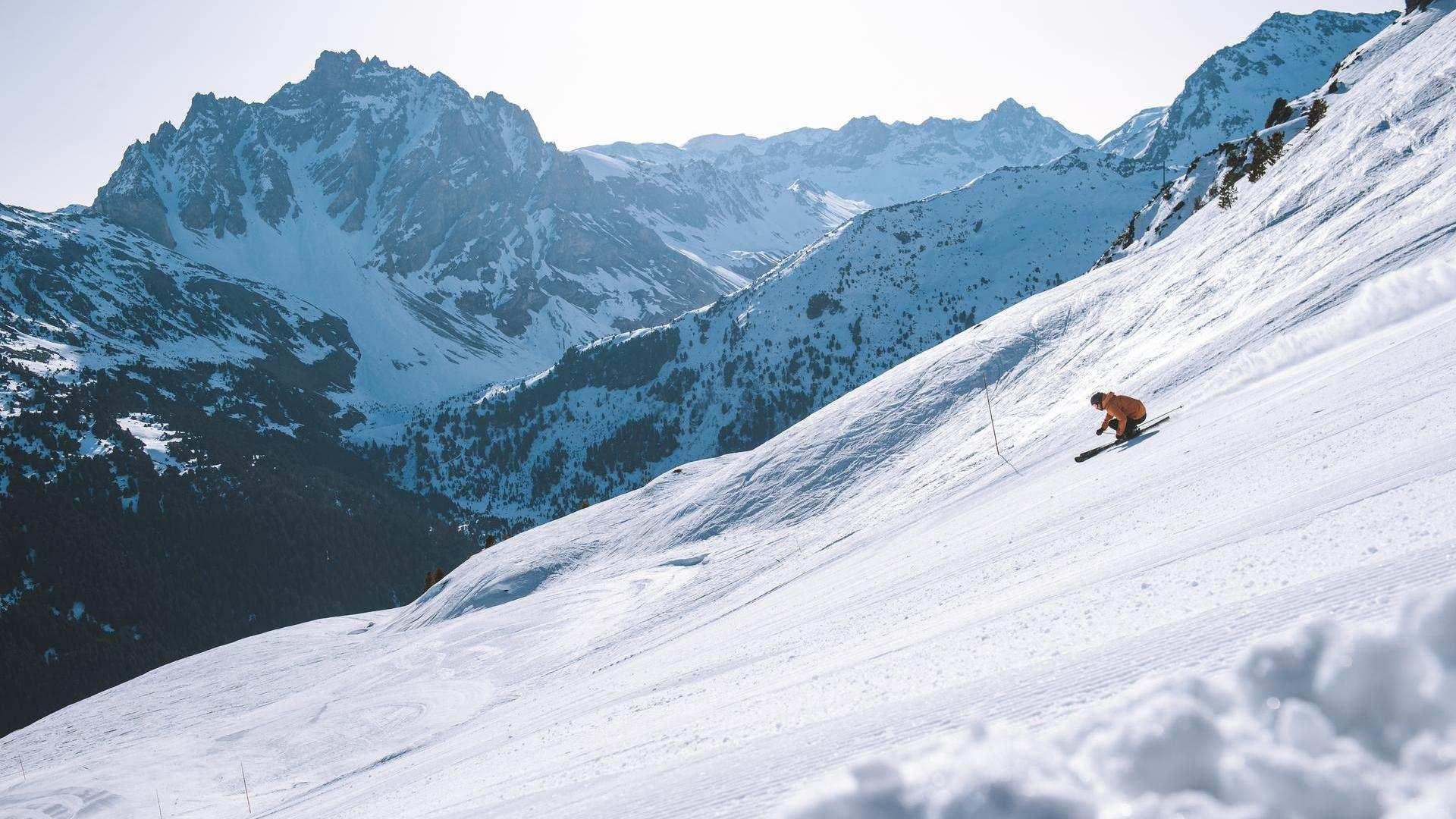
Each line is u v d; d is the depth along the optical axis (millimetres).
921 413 39094
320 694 38000
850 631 7816
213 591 197000
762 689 6207
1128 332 30766
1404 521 3016
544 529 56688
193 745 34656
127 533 199875
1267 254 25203
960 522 13734
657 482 56625
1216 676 1799
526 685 29781
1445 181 17516
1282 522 4012
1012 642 3910
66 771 34969
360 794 14055
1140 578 4102
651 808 3439
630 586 38281
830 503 35812
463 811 6422
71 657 174625
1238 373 13117
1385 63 53125
